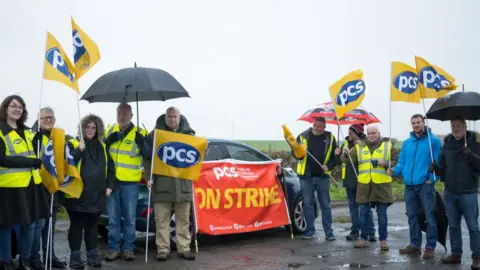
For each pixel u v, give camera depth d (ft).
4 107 20.86
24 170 20.77
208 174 29.07
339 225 38.86
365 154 29.01
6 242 21.06
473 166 23.76
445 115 26.21
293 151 31.09
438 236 26.91
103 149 24.14
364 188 28.86
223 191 29.45
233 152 30.94
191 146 25.57
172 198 25.36
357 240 29.66
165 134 25.23
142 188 27.43
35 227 22.84
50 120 22.77
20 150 20.76
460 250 24.97
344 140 31.71
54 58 21.84
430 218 26.27
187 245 26.08
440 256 26.96
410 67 28.07
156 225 25.88
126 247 25.63
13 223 20.51
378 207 28.58
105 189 23.93
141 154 25.31
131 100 27.66
